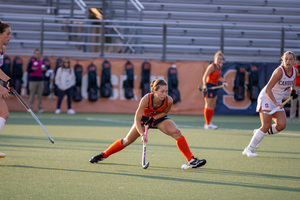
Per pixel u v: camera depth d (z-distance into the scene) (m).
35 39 65.69
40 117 48.03
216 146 26.77
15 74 56.22
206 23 66.12
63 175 17.06
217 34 69.44
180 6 71.56
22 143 26.48
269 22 71.94
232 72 58.72
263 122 22.62
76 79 57.16
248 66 58.75
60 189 14.70
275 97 22.69
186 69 59.00
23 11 68.88
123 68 58.22
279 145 27.64
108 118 48.59
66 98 57.53
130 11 69.88
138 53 65.44
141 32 67.25
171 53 67.19
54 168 18.50
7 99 56.59
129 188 15.00
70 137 30.31
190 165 18.66
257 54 69.00
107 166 19.19
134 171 18.09
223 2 72.69
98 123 42.03
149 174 17.48
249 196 14.05
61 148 24.69
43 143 26.72
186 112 58.62
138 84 58.41
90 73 57.16
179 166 19.44
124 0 70.12
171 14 70.69
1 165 18.95
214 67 37.41
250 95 58.62
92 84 57.28
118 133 33.41
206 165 19.89
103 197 13.71
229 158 22.09
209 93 37.75
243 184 15.86
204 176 17.25
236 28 69.94
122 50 66.75
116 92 58.19
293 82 22.52
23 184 15.38
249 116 57.69
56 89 56.16
